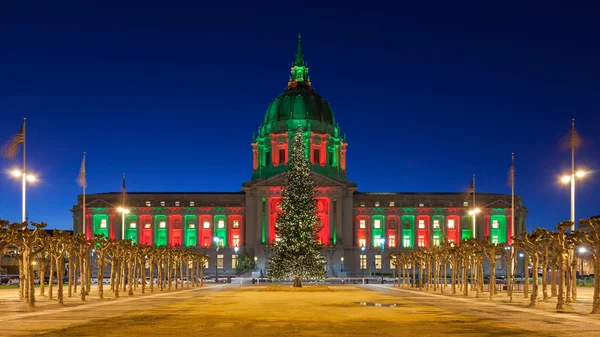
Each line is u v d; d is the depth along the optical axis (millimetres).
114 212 185125
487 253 71375
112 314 42000
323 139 195250
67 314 42156
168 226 185625
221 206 185250
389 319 38312
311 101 198625
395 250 182250
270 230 178625
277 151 195250
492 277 63000
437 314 42094
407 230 185375
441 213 184750
